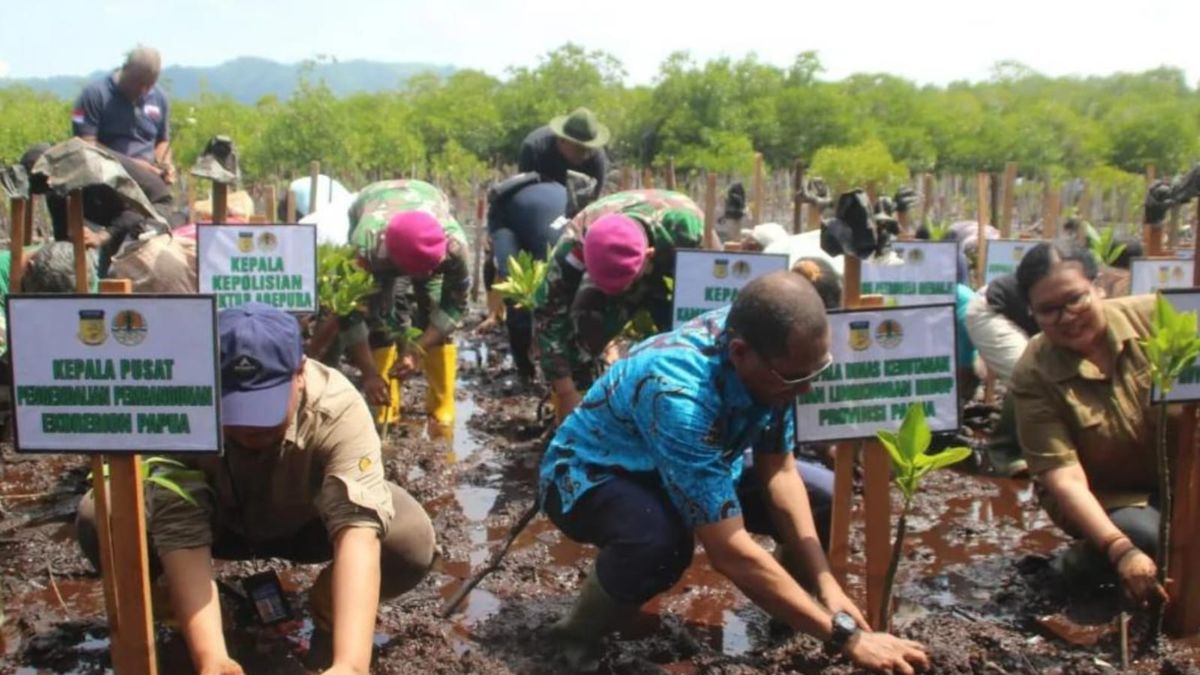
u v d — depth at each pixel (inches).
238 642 159.8
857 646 128.8
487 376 357.4
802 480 163.3
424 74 2063.2
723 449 135.6
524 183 346.6
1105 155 1588.3
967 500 236.1
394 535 152.6
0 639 163.6
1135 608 169.6
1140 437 169.6
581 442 150.6
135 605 125.0
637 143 1417.3
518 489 240.7
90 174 126.4
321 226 329.1
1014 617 172.9
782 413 146.3
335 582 128.1
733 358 129.6
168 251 230.2
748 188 866.8
